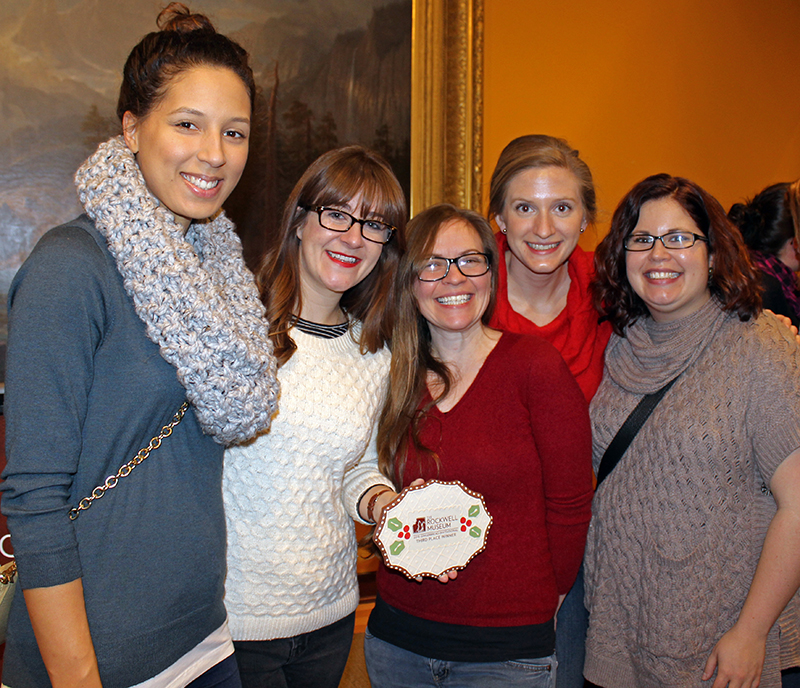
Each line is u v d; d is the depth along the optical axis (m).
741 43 3.80
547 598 1.46
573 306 1.84
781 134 3.93
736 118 3.82
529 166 1.71
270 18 2.94
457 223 1.55
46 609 0.95
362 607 3.02
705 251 1.53
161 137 1.08
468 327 1.56
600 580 1.60
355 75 3.08
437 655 1.46
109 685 1.05
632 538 1.54
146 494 1.08
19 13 2.59
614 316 1.72
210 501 1.18
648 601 1.51
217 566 1.18
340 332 1.58
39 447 0.94
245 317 1.22
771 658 1.46
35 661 1.05
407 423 1.55
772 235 2.61
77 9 2.65
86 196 1.06
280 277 1.52
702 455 1.47
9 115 2.60
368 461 1.65
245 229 2.96
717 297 1.56
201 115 1.08
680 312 1.58
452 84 3.18
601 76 3.53
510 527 1.47
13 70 2.59
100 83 2.70
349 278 1.49
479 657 1.44
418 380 1.59
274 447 1.40
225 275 1.28
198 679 1.21
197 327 1.07
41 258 0.99
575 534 1.49
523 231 1.74
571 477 1.47
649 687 1.52
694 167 3.75
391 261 1.58
